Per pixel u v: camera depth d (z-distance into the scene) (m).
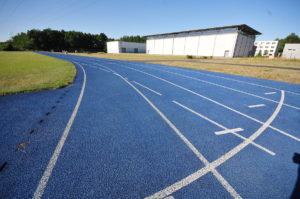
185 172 2.94
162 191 2.54
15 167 2.93
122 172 2.90
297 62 26.48
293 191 2.59
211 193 2.52
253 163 3.20
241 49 46.62
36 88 8.09
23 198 2.37
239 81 11.66
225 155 3.43
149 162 3.17
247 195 2.51
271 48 86.88
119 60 30.11
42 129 4.30
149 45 70.81
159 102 6.71
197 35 50.25
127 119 5.04
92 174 2.83
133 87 9.21
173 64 23.38
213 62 27.11
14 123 4.59
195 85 10.10
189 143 3.84
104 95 7.52
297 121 5.20
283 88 9.77
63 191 2.49
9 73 12.47
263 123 5.00
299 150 3.66
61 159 3.18
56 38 81.25
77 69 16.42
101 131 4.29
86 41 89.81
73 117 5.09
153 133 4.26
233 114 5.64
